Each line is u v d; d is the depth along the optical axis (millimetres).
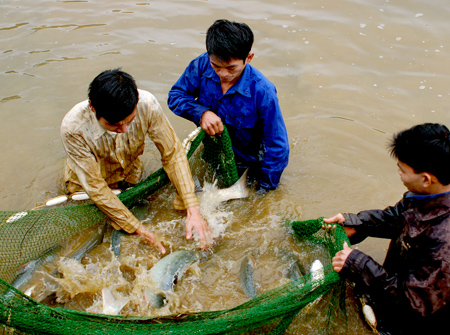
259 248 3572
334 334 2988
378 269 2633
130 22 6281
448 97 5027
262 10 6516
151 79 5301
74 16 6418
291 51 5758
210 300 3182
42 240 3314
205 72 3764
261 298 2605
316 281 2654
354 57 5656
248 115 3754
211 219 3793
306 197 4070
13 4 6668
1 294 2260
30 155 4402
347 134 4703
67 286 3123
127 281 3260
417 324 2732
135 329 2432
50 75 5359
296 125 4820
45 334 2354
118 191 3891
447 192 2482
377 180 4223
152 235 3514
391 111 4914
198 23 6246
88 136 3232
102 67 5469
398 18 6238
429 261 2443
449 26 6043
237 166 4324
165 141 3484
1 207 3871
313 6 6562
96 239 3570
